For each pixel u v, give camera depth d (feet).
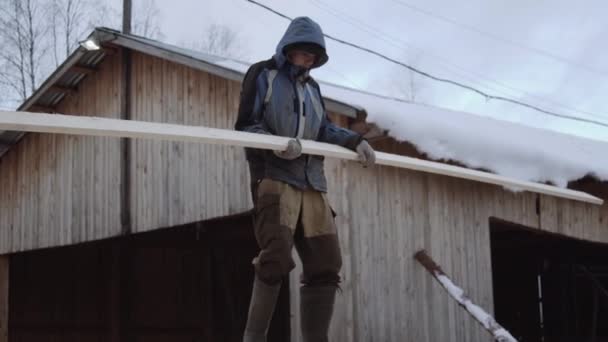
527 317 37.29
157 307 33.83
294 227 8.52
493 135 22.03
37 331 36.40
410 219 20.58
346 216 19.06
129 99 26.58
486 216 22.54
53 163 29.73
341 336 18.30
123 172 26.27
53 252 36.86
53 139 29.89
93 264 35.12
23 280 37.37
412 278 20.29
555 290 35.68
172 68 25.07
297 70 9.05
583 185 25.18
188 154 23.76
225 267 33.24
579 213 25.36
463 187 22.11
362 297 18.95
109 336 33.78
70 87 28.81
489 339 22.04
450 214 21.61
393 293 19.75
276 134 8.91
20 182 31.42
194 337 32.78
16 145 31.71
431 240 20.97
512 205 23.25
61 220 29.01
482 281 22.12
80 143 28.48
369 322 18.99
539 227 23.86
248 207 21.40
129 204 25.93
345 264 18.76
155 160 25.02
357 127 18.89
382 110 18.98
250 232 27.94
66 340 35.40
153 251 34.50
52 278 36.55
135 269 34.32
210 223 29.07
